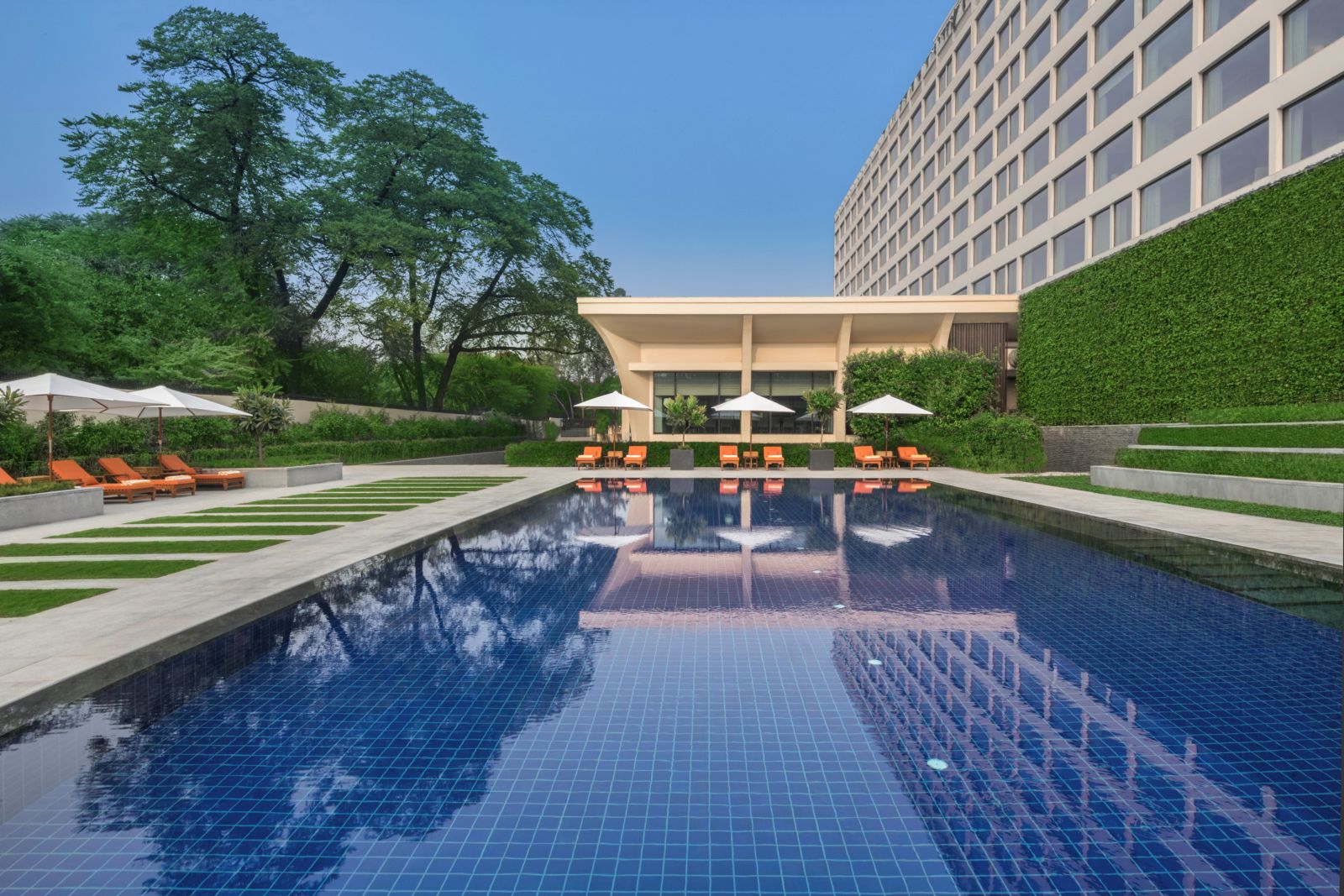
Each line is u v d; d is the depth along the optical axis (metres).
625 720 3.97
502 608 6.35
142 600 6.38
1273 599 6.59
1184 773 3.38
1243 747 3.63
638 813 3.04
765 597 6.72
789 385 31.86
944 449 25.86
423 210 38.12
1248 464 13.96
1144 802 3.12
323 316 35.94
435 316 41.69
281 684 4.50
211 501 14.94
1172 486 15.12
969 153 40.91
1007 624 5.79
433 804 3.11
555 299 42.97
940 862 2.70
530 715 4.04
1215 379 19.16
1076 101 28.66
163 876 2.63
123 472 16.34
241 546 9.18
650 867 2.67
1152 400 21.61
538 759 3.51
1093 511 12.69
